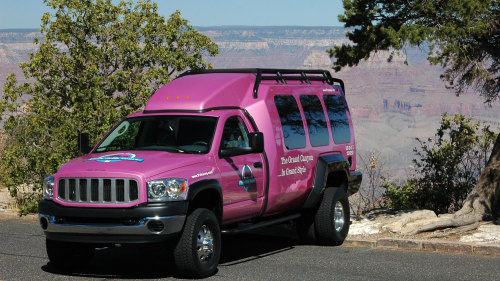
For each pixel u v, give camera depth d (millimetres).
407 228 10938
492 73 12734
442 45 10914
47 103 14555
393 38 10461
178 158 7820
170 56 15391
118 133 8719
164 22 15867
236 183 8297
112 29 15680
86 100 14461
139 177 7266
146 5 15789
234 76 9352
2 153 14914
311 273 7898
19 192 15648
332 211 10125
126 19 15453
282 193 9219
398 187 13508
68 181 7500
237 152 8305
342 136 10945
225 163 8203
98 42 15656
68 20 14766
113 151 8469
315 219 10148
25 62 14656
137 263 8664
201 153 8062
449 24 10852
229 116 8633
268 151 9031
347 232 10516
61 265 8070
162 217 7188
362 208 13203
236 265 8461
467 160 13656
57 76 14508
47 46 14555
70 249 8000
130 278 7656
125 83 15039
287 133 9477
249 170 8594
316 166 10031
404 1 11289
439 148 13836
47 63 14578
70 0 14688
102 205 7312
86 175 7395
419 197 13391
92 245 7945
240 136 8742
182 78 9547
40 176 14438
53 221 7527
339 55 11305
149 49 15375
